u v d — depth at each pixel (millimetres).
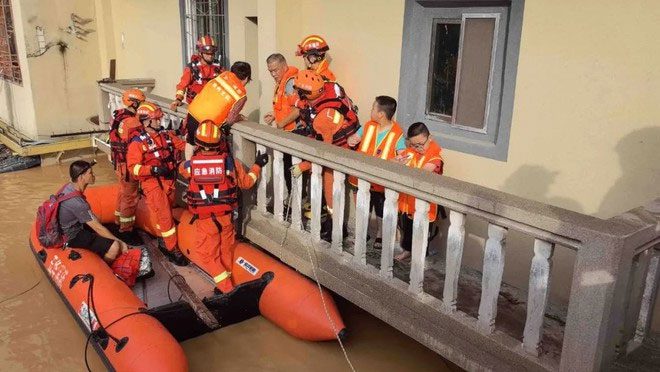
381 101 4414
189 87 6844
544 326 3475
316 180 4496
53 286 5469
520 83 4285
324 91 4637
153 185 5426
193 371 4391
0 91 11695
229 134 5480
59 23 10164
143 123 5406
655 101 3604
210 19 8273
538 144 4254
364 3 5484
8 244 6695
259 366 4484
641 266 2961
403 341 4859
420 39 5086
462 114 4898
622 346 3051
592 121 3924
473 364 3336
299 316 4621
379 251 4703
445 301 3500
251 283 4906
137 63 10188
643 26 3590
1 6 10617
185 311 4668
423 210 3561
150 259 5852
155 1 9258
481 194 3162
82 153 10570
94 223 5250
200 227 4914
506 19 4426
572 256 4074
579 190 4066
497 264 3156
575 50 3938
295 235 4824
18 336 4844
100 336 4258
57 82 10328
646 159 3689
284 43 6227
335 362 4562
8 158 10250
